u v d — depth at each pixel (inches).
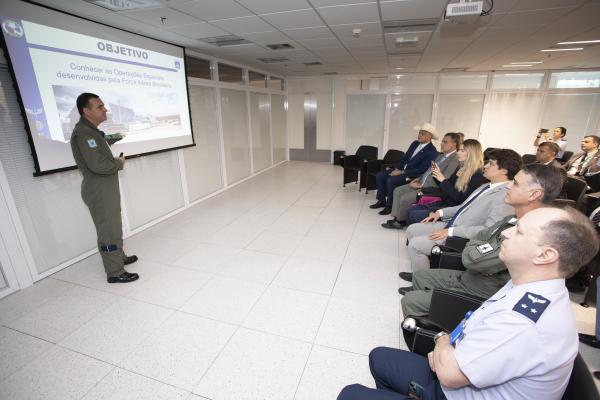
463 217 87.9
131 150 136.5
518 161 77.6
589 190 141.6
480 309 37.9
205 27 129.3
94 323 81.3
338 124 332.2
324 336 76.2
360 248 126.4
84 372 65.9
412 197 140.1
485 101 290.7
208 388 61.8
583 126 274.5
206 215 168.9
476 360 31.0
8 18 88.1
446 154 131.1
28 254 98.4
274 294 94.3
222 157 215.9
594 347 72.9
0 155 90.0
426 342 50.2
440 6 108.7
